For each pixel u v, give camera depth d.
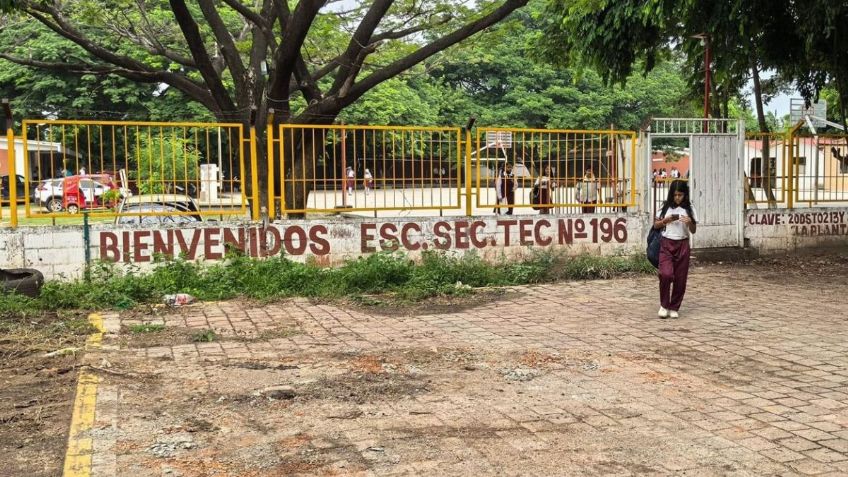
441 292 10.88
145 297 10.24
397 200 12.12
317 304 10.16
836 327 8.60
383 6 15.55
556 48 19.30
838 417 5.49
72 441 4.95
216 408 5.66
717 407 5.73
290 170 12.38
